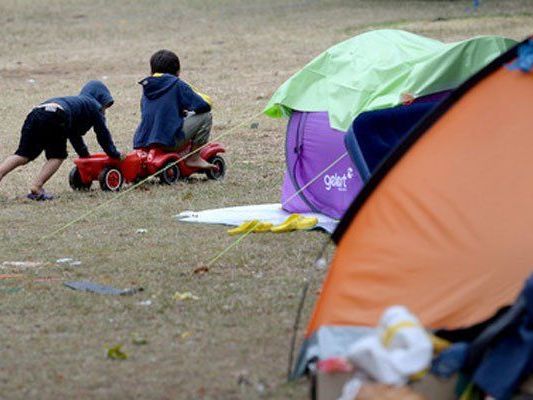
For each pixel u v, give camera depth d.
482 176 15.61
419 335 12.38
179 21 73.56
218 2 82.81
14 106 46.38
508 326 12.93
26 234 24.39
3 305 18.75
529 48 15.97
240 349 16.27
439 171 15.64
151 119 29.67
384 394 12.07
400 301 14.82
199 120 30.12
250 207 26.69
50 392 14.66
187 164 30.30
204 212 26.23
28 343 16.75
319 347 14.70
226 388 14.66
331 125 24.45
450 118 15.96
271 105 25.59
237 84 49.59
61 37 68.19
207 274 20.58
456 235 15.18
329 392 13.32
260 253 22.03
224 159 34.12
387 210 15.46
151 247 22.86
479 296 14.76
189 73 53.19
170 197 28.28
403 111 21.94
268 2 81.62
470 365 13.14
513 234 15.14
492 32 60.69
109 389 14.72
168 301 18.78
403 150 15.77
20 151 28.52
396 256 15.12
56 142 28.39
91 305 18.66
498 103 16.00
